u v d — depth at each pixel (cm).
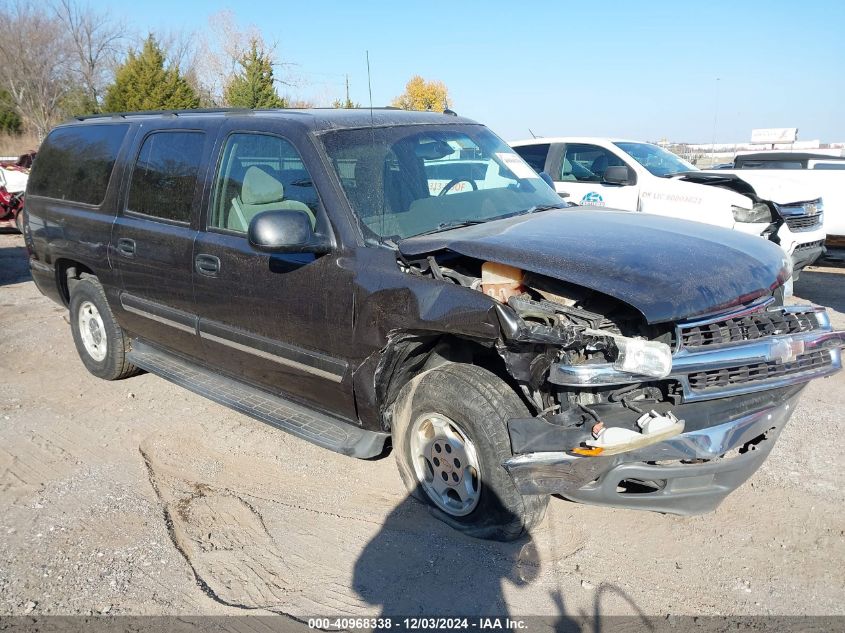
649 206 873
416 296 331
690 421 304
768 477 408
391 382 363
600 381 290
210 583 323
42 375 600
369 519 373
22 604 308
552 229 360
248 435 478
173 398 546
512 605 304
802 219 819
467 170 430
